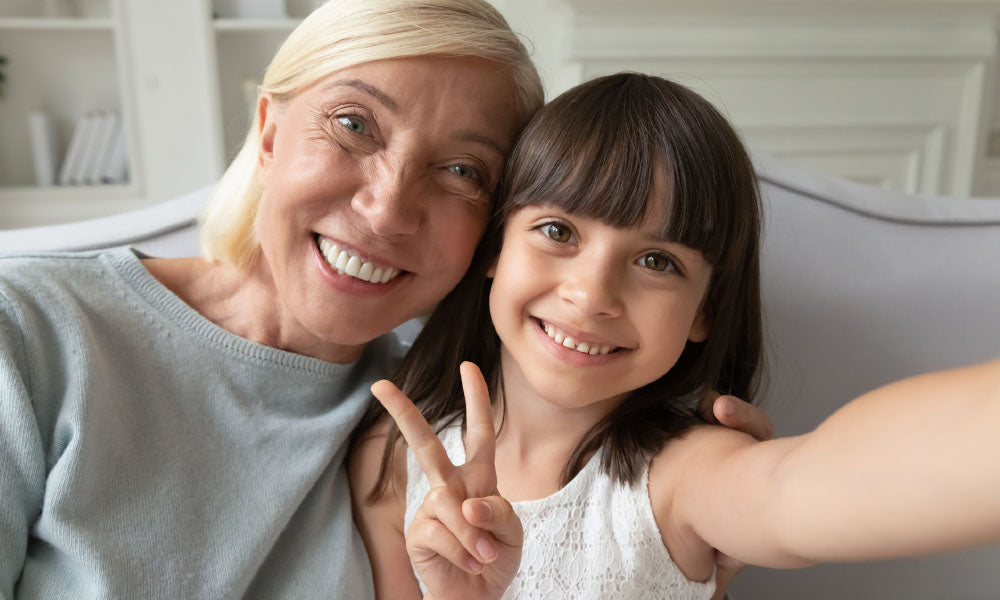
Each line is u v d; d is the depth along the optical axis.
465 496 0.62
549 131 0.73
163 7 2.72
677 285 0.70
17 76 2.86
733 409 0.74
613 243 0.69
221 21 2.75
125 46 2.73
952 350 1.08
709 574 0.78
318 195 0.74
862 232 1.09
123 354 0.79
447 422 0.87
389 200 0.72
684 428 0.79
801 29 2.52
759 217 0.83
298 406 0.84
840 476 0.47
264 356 0.81
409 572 0.85
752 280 0.82
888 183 2.75
